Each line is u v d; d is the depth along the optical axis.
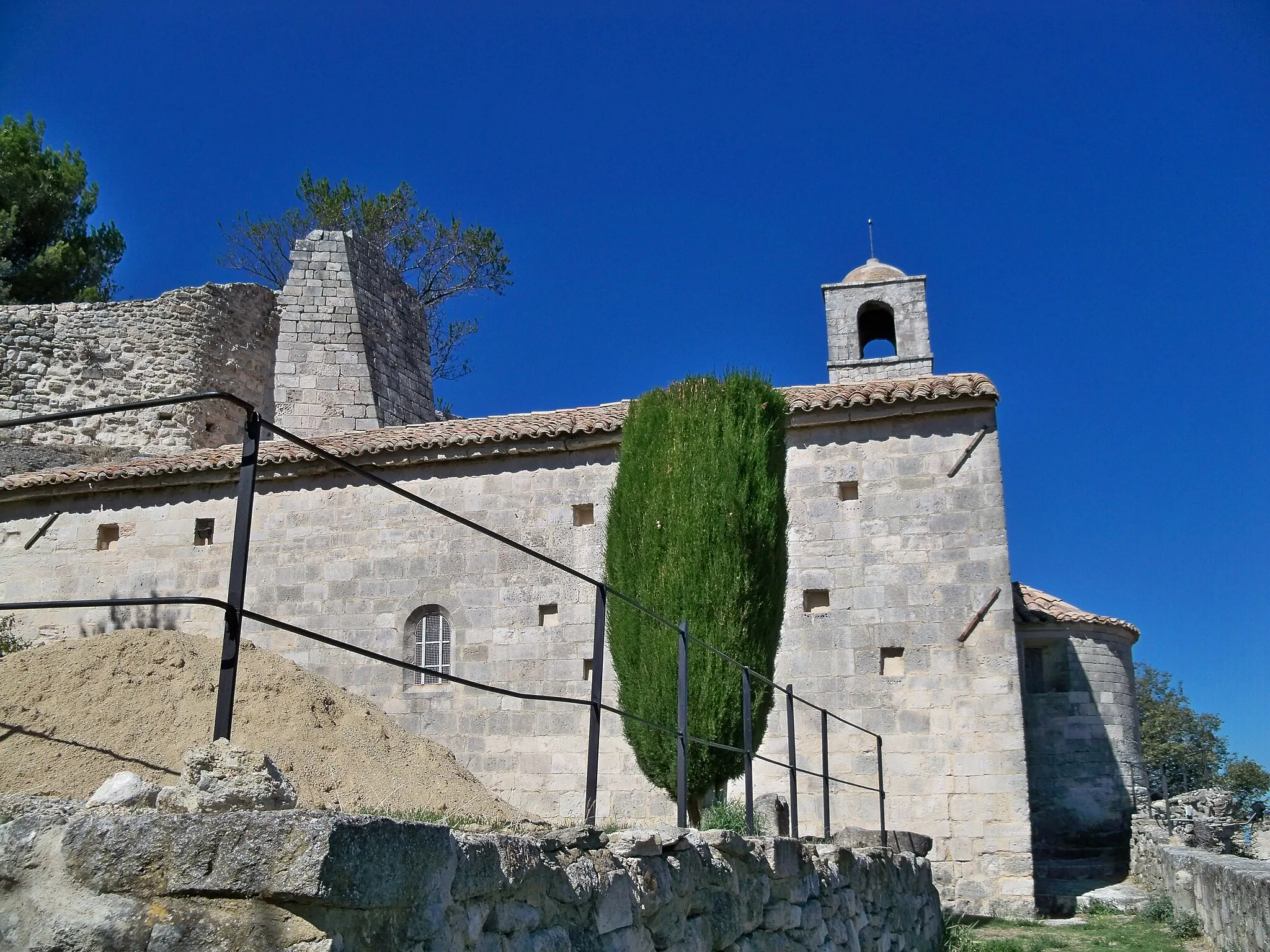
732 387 12.98
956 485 18.58
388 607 20.42
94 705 12.23
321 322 30.03
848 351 28.72
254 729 13.09
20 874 3.95
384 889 3.90
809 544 18.89
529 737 19.09
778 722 18.39
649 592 12.09
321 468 21.27
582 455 20.28
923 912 13.40
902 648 18.19
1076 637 24.39
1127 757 23.97
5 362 28.62
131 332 29.95
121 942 3.73
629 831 6.60
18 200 37.84
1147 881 20.25
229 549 21.58
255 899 3.70
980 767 17.41
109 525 22.48
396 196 44.28
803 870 9.08
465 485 20.70
